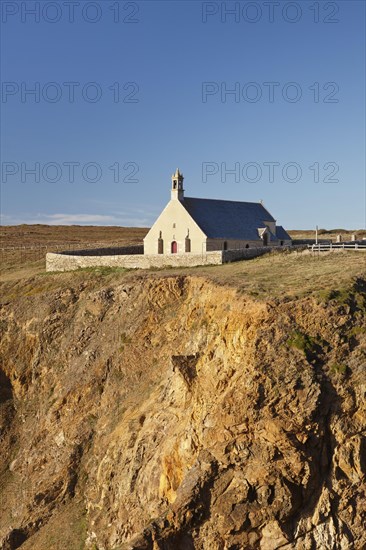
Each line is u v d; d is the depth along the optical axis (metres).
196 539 31.06
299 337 34.12
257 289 39.78
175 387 39.72
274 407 31.97
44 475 45.44
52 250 99.69
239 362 34.81
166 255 61.97
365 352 33.56
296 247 67.38
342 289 37.72
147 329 49.34
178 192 69.25
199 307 45.03
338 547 30.02
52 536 40.84
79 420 47.09
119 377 47.84
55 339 56.06
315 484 30.81
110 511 38.28
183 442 35.09
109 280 60.22
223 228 70.25
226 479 31.45
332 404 31.94
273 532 30.27
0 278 75.50
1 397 55.34
